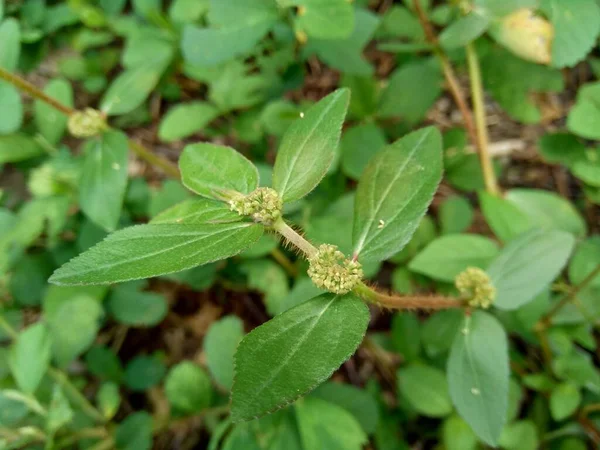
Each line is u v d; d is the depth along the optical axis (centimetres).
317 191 18
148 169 23
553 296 17
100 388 17
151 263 7
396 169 9
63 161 18
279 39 19
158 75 16
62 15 22
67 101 18
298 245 8
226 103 19
